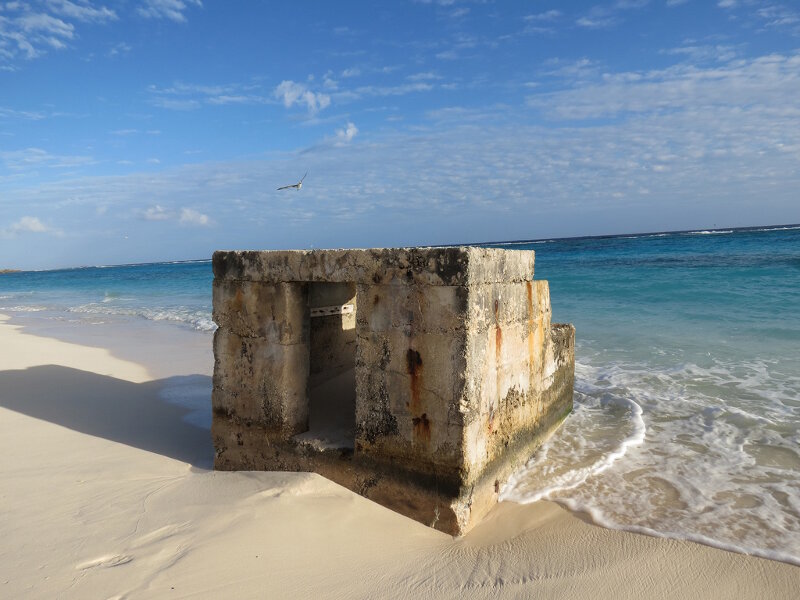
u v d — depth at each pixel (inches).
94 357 422.3
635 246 1838.1
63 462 200.5
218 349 200.7
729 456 219.1
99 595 120.9
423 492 163.2
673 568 143.2
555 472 203.9
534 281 213.2
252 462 195.3
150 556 135.6
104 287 1485.0
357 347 171.8
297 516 155.9
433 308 157.9
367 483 172.7
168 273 2206.0
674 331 448.8
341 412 212.1
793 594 133.3
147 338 542.3
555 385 246.1
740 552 150.1
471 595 130.7
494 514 173.3
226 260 196.2
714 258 1088.8
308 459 183.8
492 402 175.9
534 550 151.9
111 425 249.3
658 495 188.2
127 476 187.9
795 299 550.0
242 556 136.6
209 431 247.6
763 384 304.7
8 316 812.0
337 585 130.1
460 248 152.6
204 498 167.8
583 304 609.0
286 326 184.5
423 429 162.1
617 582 137.3
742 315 492.4
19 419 249.9
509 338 187.8
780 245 1391.5
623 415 268.5
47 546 140.7
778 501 182.4
